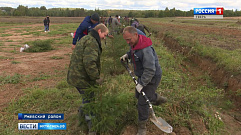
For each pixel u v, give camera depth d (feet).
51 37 48.21
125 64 11.12
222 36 38.60
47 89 15.26
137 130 10.39
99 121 9.57
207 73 20.56
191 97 12.95
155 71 9.29
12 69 20.25
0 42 39.14
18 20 149.79
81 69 9.37
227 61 18.84
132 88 15.05
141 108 9.41
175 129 10.57
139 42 8.64
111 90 13.28
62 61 23.86
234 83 16.06
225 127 11.61
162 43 36.86
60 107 12.75
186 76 19.99
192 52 26.50
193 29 55.47
